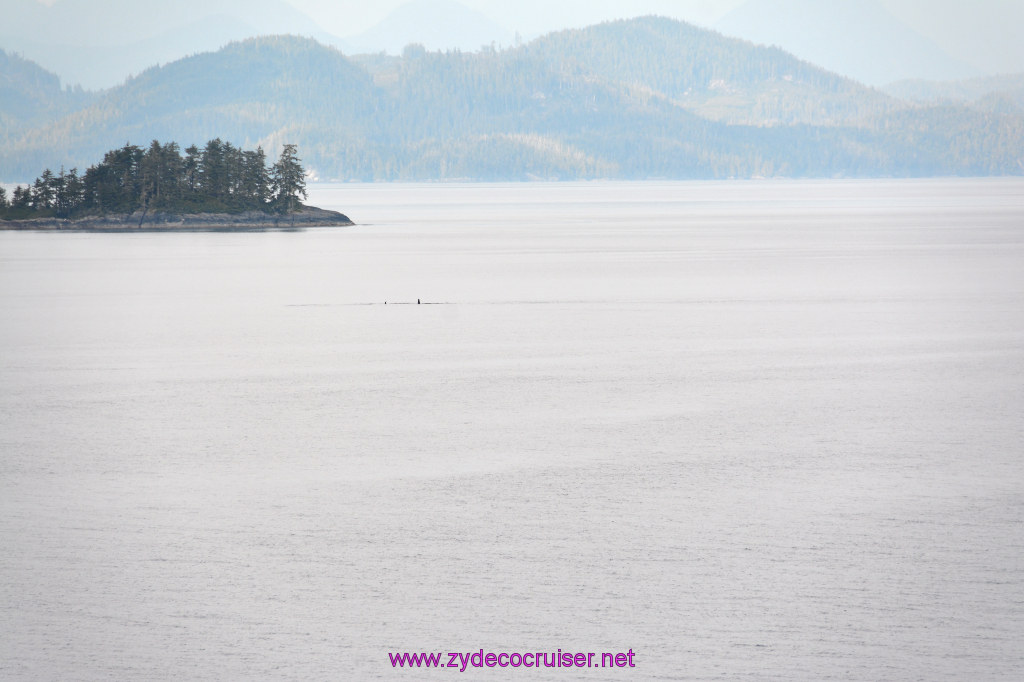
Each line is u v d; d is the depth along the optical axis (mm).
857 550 64312
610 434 92688
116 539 66750
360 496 75375
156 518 70750
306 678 50531
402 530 68250
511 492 76062
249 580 60531
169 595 58594
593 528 68375
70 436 93375
